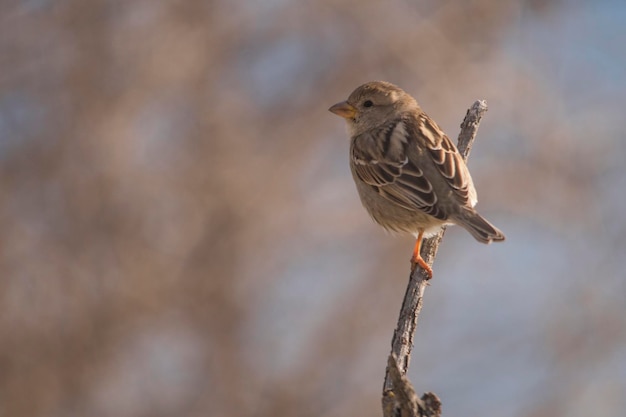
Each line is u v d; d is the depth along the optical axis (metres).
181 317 16.23
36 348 15.84
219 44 17.31
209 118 16.98
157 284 16.23
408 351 8.89
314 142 16.94
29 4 17.06
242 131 17.02
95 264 16.22
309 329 16.12
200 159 16.78
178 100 17.22
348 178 16.83
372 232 16.34
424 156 10.48
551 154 16.11
